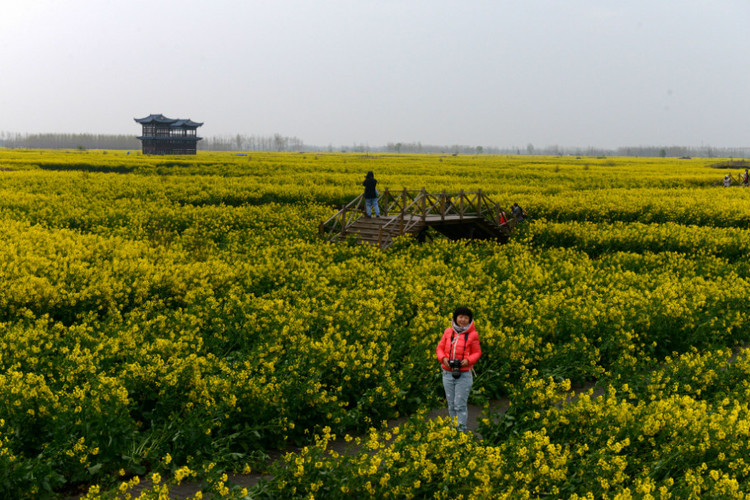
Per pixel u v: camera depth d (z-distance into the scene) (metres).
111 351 9.13
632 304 12.94
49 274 14.93
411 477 6.03
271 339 10.30
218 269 16.23
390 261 19.14
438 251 21.34
